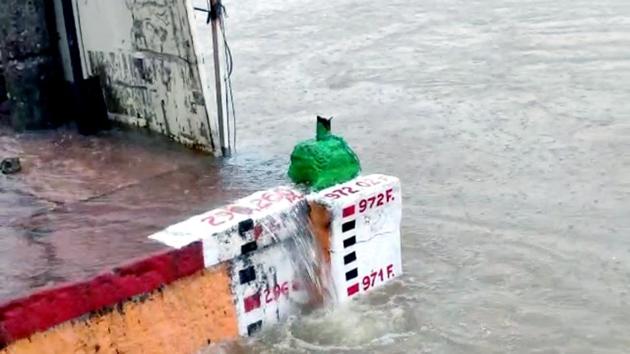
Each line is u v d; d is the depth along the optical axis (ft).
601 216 19.97
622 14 42.57
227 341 14.67
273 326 15.28
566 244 18.66
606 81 31.50
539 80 32.35
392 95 32.17
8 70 22.84
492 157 24.31
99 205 17.11
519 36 40.04
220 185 17.93
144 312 13.62
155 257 13.66
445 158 24.45
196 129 20.26
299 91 33.99
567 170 22.94
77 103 23.03
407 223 19.93
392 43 41.45
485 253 18.33
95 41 22.27
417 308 16.02
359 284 16.20
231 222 14.55
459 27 43.52
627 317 15.70
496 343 14.94
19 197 17.99
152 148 21.09
